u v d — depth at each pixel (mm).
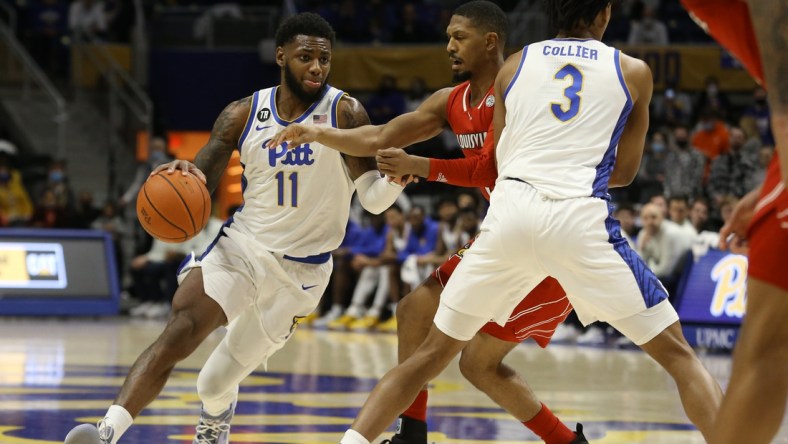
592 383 12086
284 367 13172
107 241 21656
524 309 6703
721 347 16344
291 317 7012
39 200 26266
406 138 7082
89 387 10828
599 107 6008
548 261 5812
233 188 27031
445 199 19812
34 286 20859
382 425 5820
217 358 6922
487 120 6969
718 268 16641
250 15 28625
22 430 8148
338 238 7172
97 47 28422
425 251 20125
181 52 28359
